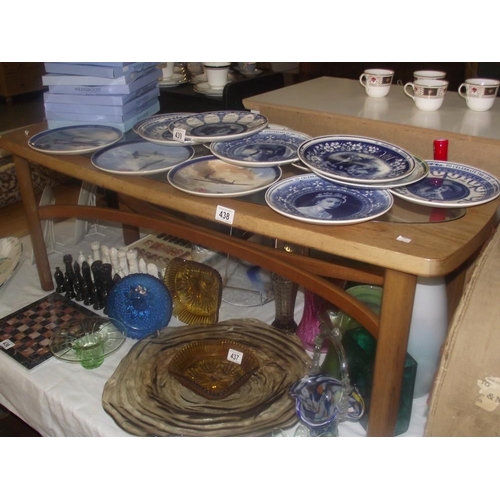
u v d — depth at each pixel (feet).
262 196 2.86
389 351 2.56
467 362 2.46
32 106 13.47
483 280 2.50
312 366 3.19
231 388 3.31
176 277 4.21
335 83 5.31
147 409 3.22
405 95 4.73
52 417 3.57
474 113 4.05
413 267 2.23
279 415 3.15
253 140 3.49
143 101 4.17
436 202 2.65
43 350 3.87
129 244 5.30
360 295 3.44
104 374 3.66
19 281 4.88
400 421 3.13
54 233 5.71
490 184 2.89
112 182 3.18
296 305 4.35
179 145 3.44
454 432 2.60
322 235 2.43
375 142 3.18
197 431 3.06
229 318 4.20
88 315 4.33
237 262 4.49
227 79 6.24
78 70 3.85
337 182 2.75
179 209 2.90
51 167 3.60
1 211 7.39
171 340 3.81
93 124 3.99
